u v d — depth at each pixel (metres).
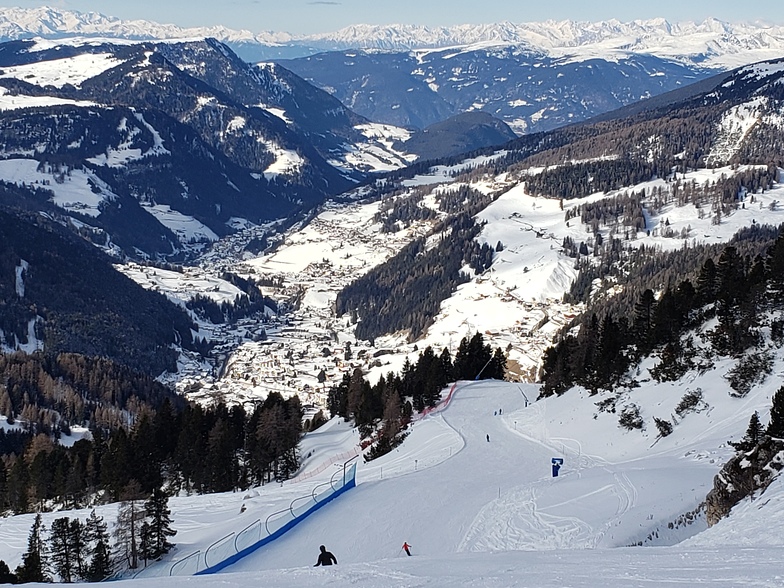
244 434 129.88
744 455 42.41
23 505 112.44
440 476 76.19
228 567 57.03
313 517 66.88
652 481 53.03
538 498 56.62
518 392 131.38
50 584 27.84
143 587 26.61
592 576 23.00
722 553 25.50
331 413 163.25
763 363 72.00
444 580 24.81
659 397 80.75
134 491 75.25
